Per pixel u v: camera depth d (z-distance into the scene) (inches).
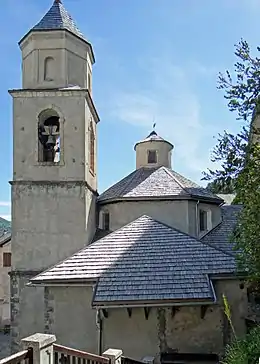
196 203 788.0
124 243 570.9
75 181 735.1
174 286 486.9
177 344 495.2
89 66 822.5
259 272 419.5
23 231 727.1
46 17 784.9
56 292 527.5
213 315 500.1
